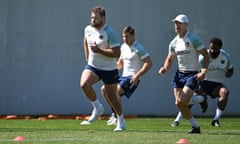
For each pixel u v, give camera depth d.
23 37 58.31
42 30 58.25
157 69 58.31
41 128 38.66
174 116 57.56
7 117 54.25
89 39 33.16
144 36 58.31
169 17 58.25
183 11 58.25
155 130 36.69
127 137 29.86
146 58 41.06
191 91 33.53
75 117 54.56
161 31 58.25
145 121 49.03
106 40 32.72
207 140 28.62
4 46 58.31
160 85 58.25
